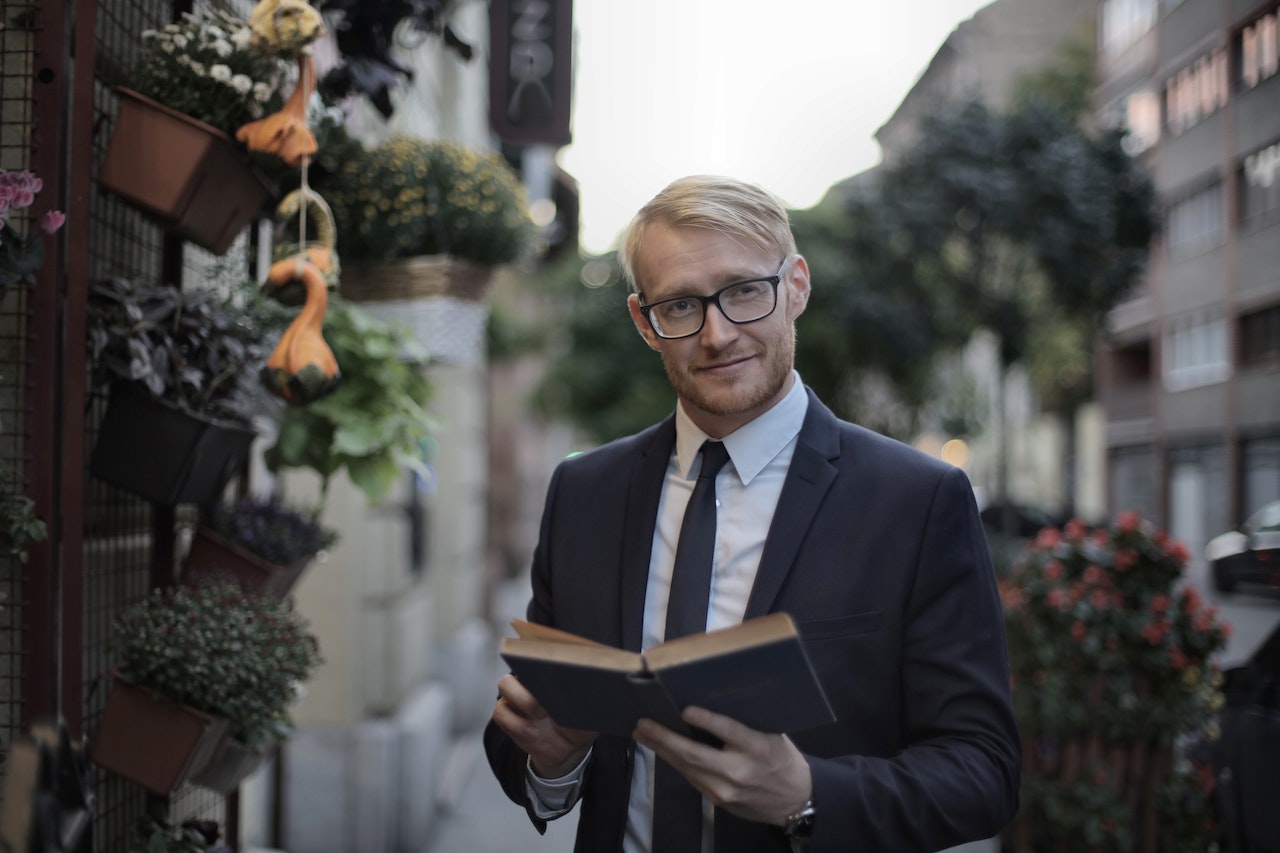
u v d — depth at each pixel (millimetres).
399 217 3020
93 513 2469
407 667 5844
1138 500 21656
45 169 1950
